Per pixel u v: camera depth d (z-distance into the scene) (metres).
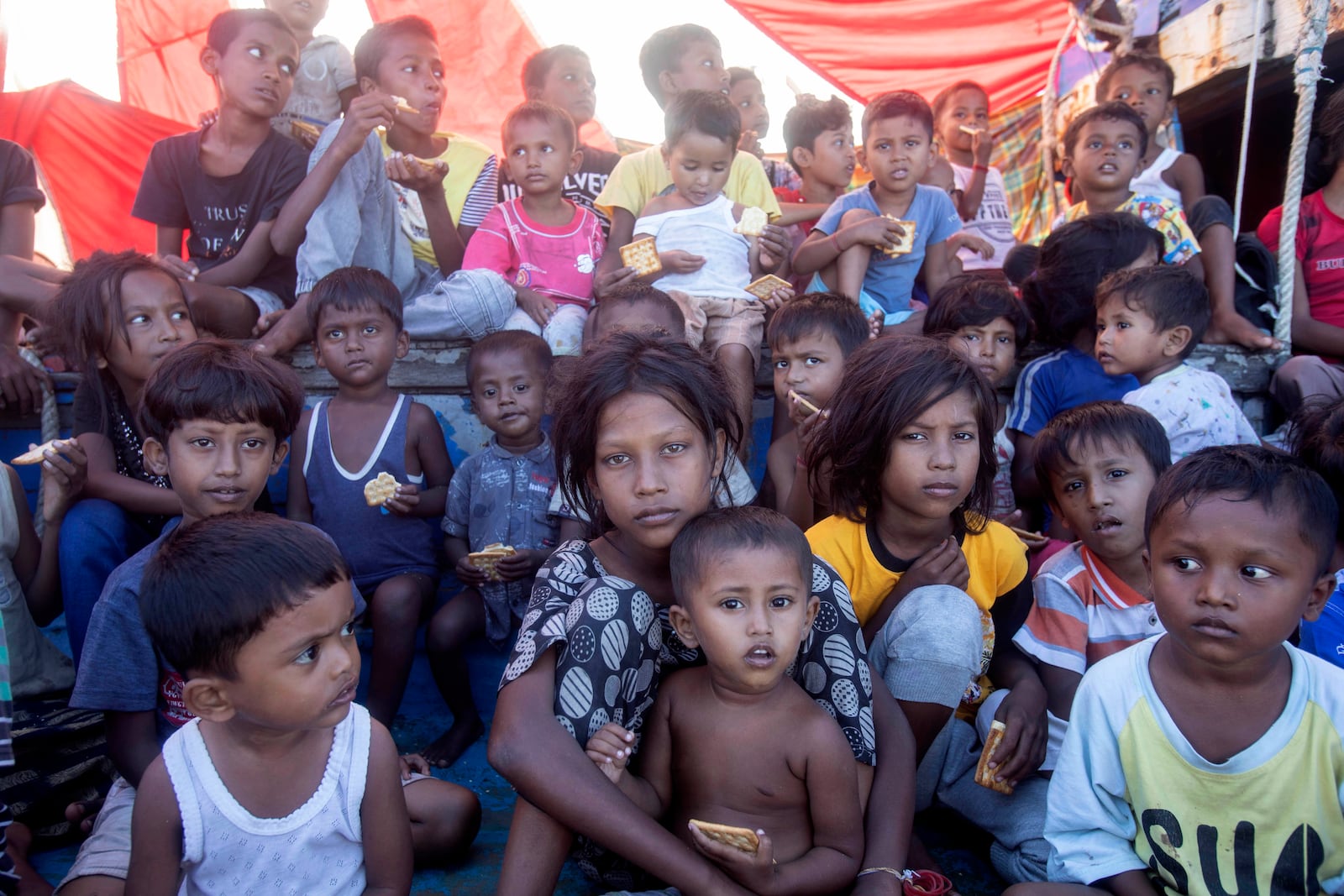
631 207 4.43
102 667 2.25
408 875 1.95
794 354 3.16
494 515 3.17
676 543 1.98
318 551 1.76
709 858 1.90
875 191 4.34
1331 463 2.40
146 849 1.79
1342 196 4.21
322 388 3.51
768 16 6.46
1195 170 4.67
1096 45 5.77
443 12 6.39
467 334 3.56
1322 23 3.73
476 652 3.15
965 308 3.40
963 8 6.15
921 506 2.33
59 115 6.01
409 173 3.78
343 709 1.78
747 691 1.98
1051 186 6.30
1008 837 2.29
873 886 1.92
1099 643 2.44
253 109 4.02
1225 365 3.78
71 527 2.80
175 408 2.35
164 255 3.51
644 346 2.17
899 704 2.32
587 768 1.90
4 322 3.52
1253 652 1.71
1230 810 1.83
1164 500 1.77
